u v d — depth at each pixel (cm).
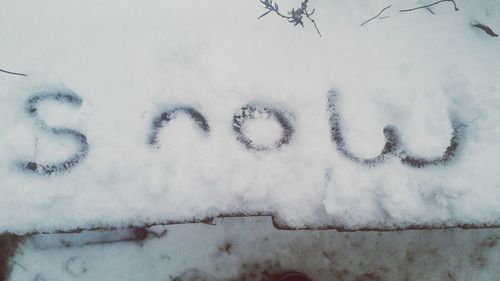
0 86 41
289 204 41
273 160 41
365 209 41
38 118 41
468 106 42
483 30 44
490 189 41
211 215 41
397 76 42
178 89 42
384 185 41
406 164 41
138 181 40
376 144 41
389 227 41
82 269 64
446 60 43
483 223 41
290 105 42
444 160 41
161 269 65
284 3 43
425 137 41
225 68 42
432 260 67
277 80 42
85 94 41
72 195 40
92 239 63
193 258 66
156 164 40
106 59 42
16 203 40
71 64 42
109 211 40
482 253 67
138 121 41
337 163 41
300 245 67
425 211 41
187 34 42
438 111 42
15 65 42
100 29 42
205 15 43
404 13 44
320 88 42
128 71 42
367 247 67
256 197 41
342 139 42
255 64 42
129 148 41
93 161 40
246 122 42
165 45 42
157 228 65
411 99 42
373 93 42
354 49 43
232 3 43
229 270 66
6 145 40
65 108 41
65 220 40
